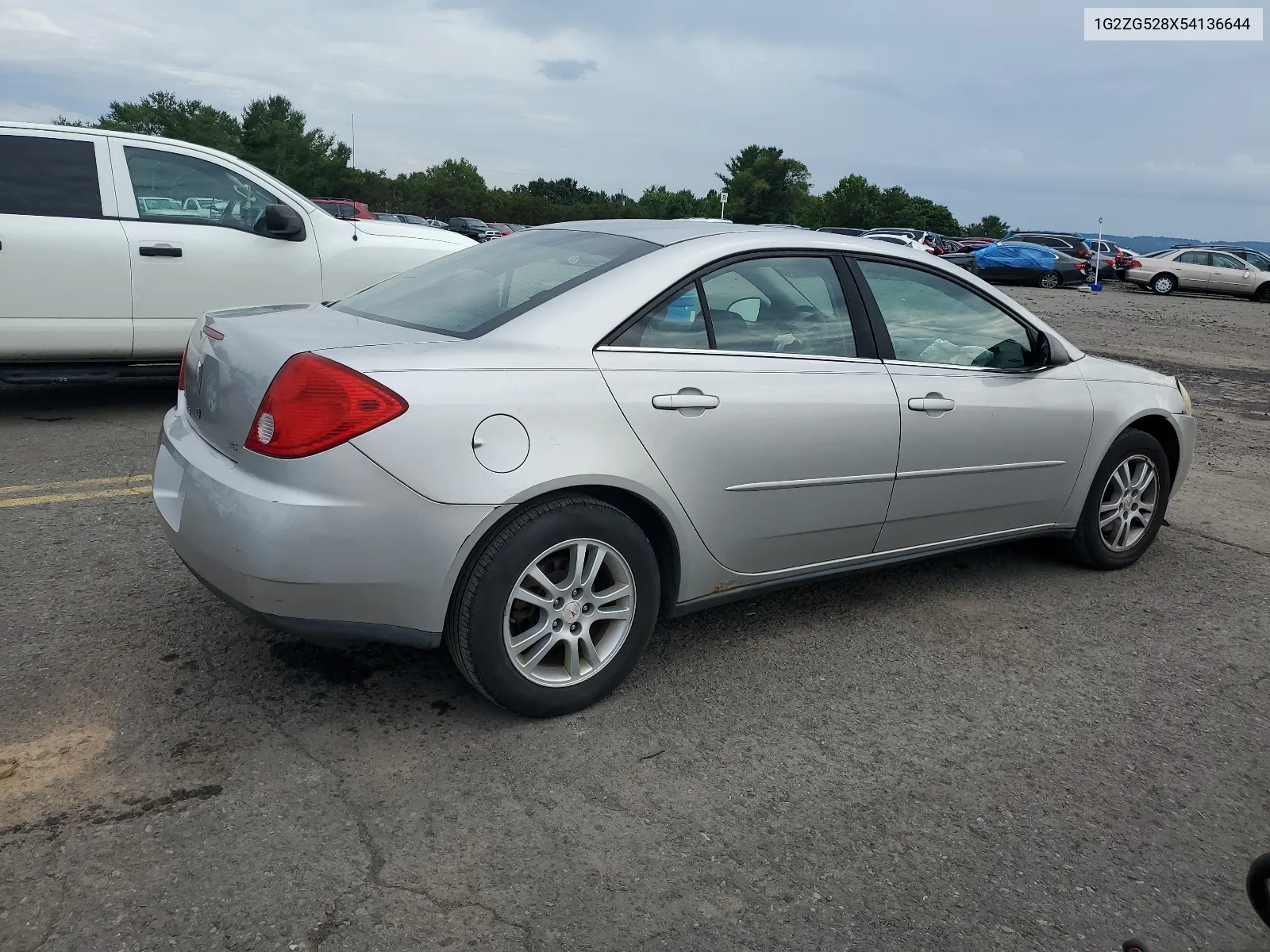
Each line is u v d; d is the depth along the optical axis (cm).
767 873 224
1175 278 2861
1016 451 385
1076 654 354
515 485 257
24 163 575
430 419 247
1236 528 527
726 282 313
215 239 625
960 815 251
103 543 402
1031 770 275
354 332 278
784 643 350
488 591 260
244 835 224
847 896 218
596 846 229
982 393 371
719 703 302
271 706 281
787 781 262
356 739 268
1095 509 428
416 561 249
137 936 192
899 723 297
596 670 288
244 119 6969
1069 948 207
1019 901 220
